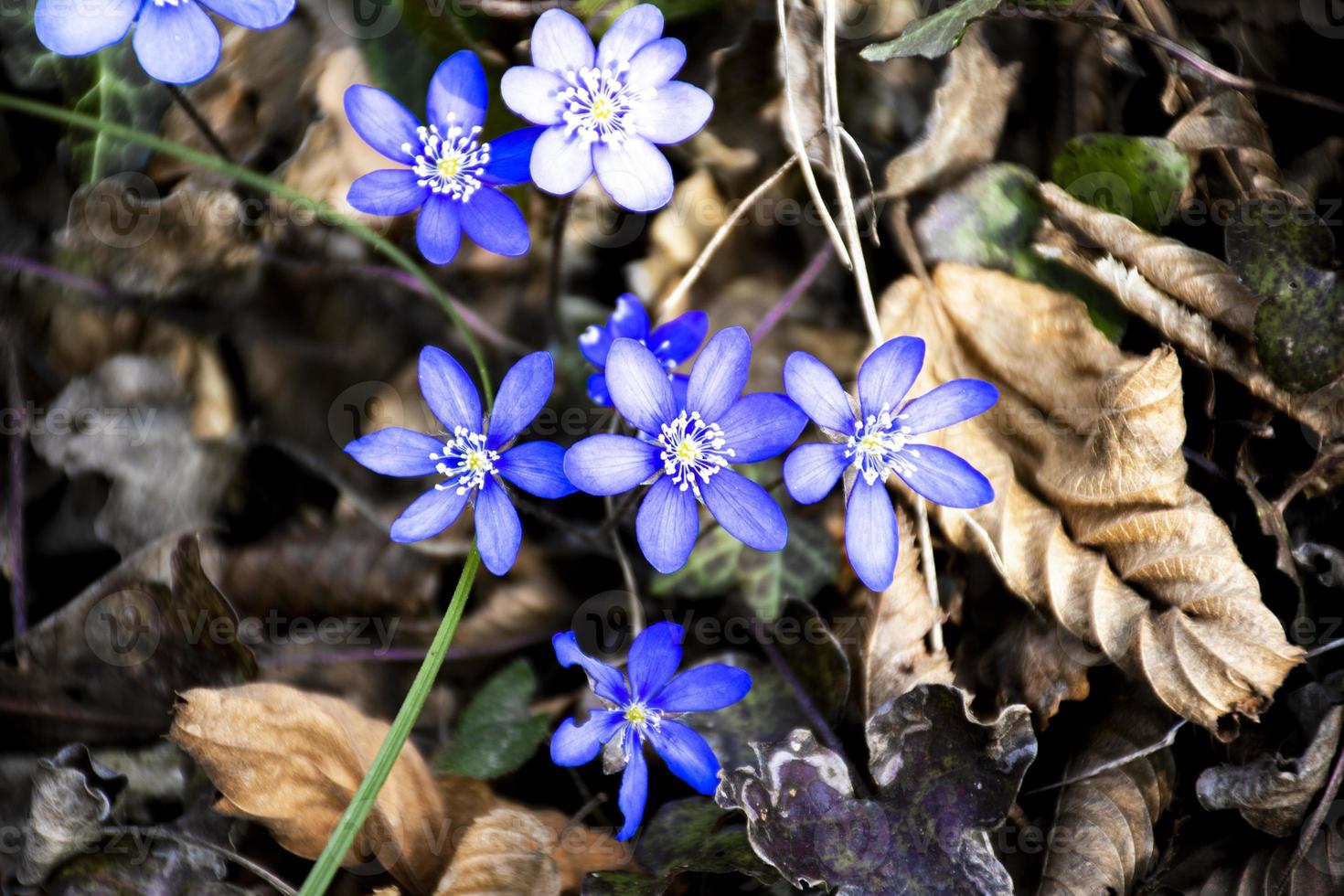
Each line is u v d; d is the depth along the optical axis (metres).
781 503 0.40
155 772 0.38
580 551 0.40
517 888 0.37
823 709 0.38
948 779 0.37
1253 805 0.37
